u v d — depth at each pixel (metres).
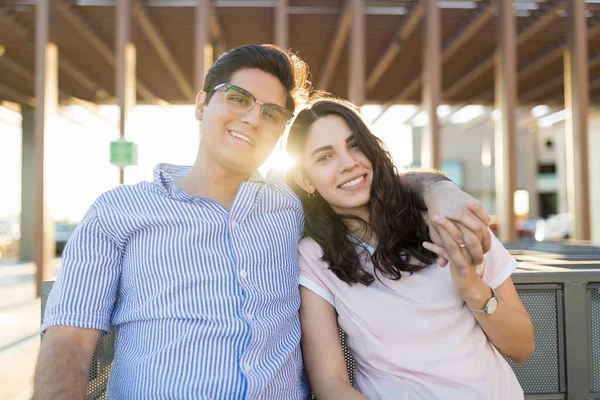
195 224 1.63
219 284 1.62
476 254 1.39
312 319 1.76
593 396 2.07
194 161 1.88
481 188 40.12
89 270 1.60
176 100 17.06
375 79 14.66
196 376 1.52
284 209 1.82
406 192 1.82
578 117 9.77
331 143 1.78
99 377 1.85
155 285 1.61
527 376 2.07
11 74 13.80
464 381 1.59
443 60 12.93
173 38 11.60
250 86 1.75
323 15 10.41
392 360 1.63
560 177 31.77
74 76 13.77
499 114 9.93
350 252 1.75
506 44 9.55
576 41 9.74
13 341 5.29
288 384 1.68
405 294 1.67
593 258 2.91
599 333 2.09
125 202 1.67
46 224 8.91
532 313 2.09
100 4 9.64
